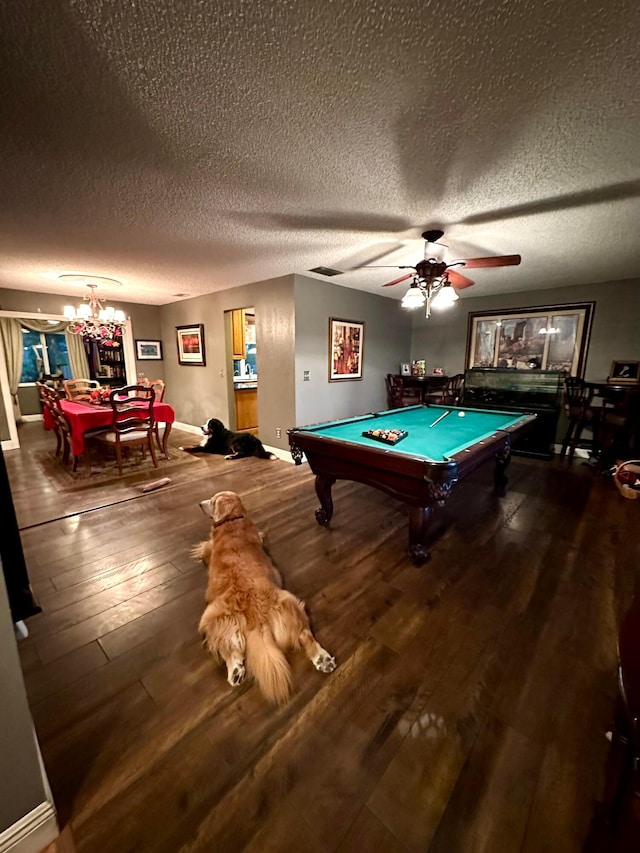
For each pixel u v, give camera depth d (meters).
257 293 4.59
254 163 1.75
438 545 2.49
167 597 1.95
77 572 2.17
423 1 0.95
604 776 1.09
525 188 2.02
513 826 0.99
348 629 1.72
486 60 1.14
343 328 4.89
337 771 1.12
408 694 1.39
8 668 0.87
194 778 1.10
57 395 4.10
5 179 1.87
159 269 3.85
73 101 1.30
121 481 3.76
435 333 6.03
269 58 1.12
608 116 1.40
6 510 1.50
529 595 1.97
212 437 4.93
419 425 3.09
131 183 1.94
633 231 2.68
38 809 0.94
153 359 6.57
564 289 4.75
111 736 1.23
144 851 0.94
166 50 1.09
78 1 0.92
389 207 2.26
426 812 1.02
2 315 4.89
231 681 1.40
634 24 1.00
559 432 5.05
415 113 1.40
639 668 0.77
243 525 2.13
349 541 2.55
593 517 2.94
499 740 1.22
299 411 4.47
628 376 4.32
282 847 0.95
